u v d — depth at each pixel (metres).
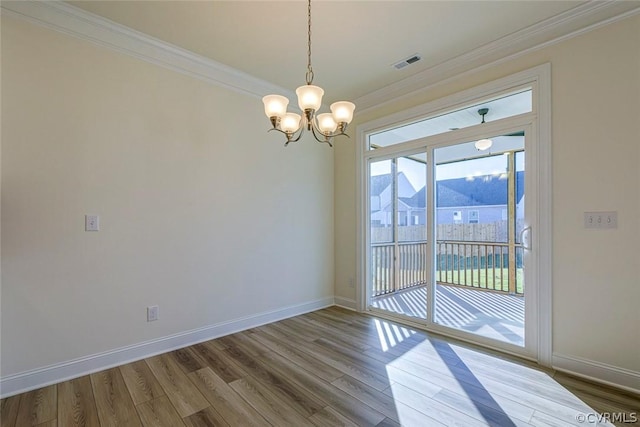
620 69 2.04
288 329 3.17
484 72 2.71
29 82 2.05
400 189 3.48
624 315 2.02
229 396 1.96
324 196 4.02
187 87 2.80
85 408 1.84
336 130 2.04
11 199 1.99
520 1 2.07
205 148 2.91
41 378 2.07
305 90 1.75
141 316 2.51
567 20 2.21
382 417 1.75
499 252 2.72
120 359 2.40
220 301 3.00
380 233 3.70
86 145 2.26
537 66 2.38
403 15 2.22
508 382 2.11
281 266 3.52
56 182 2.14
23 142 2.03
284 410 1.81
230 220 3.08
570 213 2.23
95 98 2.30
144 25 2.33
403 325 3.28
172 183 2.70
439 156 3.12
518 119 2.51
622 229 2.03
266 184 3.39
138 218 2.50
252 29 2.39
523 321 2.55
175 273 2.71
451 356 2.51
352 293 3.90
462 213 2.96
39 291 2.08
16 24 2.01
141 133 2.52
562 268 2.27
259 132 3.33
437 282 3.16
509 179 2.63
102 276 2.33
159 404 1.88
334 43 2.57
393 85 3.33
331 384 2.09
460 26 2.35
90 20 2.23
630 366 2.00
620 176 2.04
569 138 2.24
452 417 1.74
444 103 2.97
